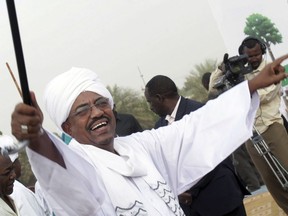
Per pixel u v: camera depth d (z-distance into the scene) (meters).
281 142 5.18
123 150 2.70
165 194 2.63
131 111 13.55
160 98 4.42
